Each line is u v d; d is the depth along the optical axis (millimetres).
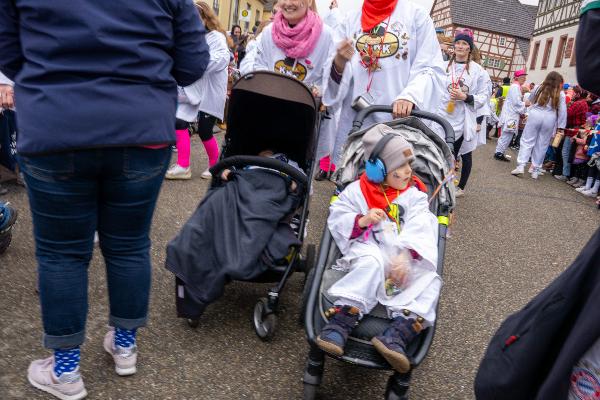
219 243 2906
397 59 3807
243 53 11805
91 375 2531
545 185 9266
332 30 4359
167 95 2207
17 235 3922
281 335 3123
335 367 2893
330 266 2697
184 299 2885
